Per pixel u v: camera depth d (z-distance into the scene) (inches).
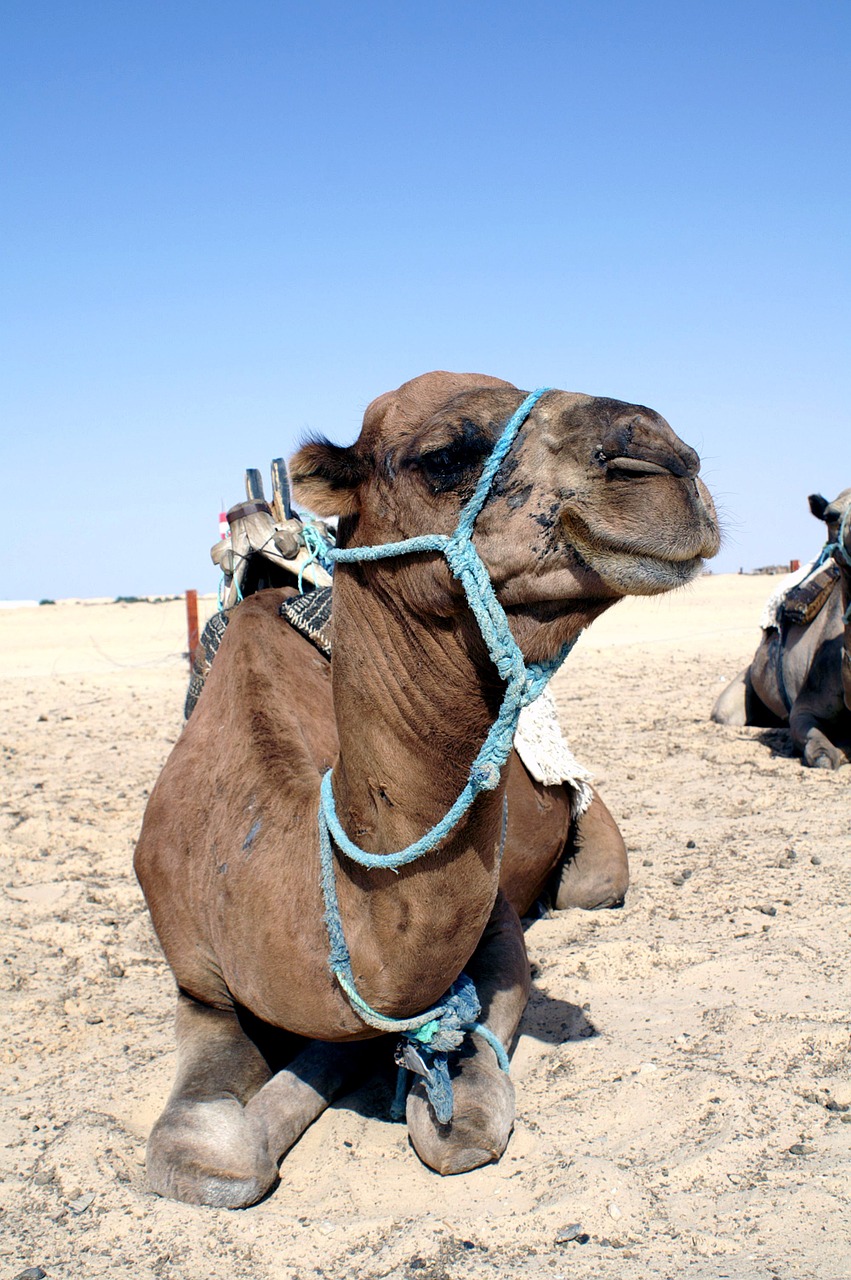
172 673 725.9
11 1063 185.2
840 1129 146.7
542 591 119.8
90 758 440.8
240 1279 125.6
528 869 215.9
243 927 146.2
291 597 196.5
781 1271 118.4
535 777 211.9
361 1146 151.9
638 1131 149.3
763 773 359.9
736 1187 135.8
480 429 121.0
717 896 242.2
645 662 700.0
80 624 1163.9
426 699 125.7
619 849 241.4
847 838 279.1
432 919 129.3
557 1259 124.6
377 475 130.5
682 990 195.2
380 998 134.2
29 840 317.7
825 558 387.5
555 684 611.8
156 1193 141.9
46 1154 152.8
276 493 228.1
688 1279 118.4
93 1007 206.2
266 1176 141.1
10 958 230.4
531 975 205.2
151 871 170.6
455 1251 127.5
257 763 157.1
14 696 644.1
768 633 427.2
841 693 368.2
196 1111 146.1
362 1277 124.6
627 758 394.0
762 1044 170.6
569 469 117.0
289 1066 160.4
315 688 182.1
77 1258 130.6
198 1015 164.6
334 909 134.6
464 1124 143.6
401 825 127.6
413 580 125.2
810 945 209.5
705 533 114.7
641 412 116.5
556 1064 171.6
